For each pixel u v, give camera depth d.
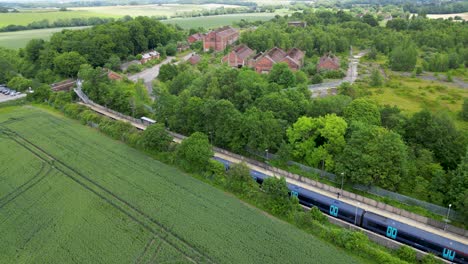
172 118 88.38
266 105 82.06
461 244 51.38
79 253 52.00
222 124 78.50
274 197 61.12
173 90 111.56
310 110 79.94
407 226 55.25
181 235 55.44
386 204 61.12
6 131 94.56
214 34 181.12
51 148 84.44
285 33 178.25
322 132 70.56
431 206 58.41
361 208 60.25
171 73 132.00
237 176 66.75
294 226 57.69
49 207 62.50
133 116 101.50
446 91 113.88
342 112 78.88
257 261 50.41
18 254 51.88
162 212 60.88
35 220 59.19
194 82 103.94
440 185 58.94
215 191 67.25
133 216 59.88
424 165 64.19
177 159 76.06
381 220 56.59
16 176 72.44
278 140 74.38
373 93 112.12
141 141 81.88
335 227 58.38
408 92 111.94
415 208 59.44
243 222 58.41
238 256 51.31
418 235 53.19
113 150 83.62
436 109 98.19
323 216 59.62
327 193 66.44
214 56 169.62
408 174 63.81
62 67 140.75
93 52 154.12
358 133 66.62
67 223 58.34
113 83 119.94
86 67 134.25
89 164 76.88
